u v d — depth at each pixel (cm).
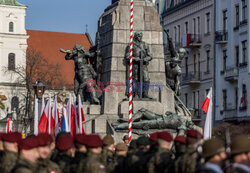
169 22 9375
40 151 1443
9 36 12350
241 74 7462
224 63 7962
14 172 1284
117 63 2975
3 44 12312
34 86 3781
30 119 5775
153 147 1556
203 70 8425
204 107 2550
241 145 1205
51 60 12588
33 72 9406
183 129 2809
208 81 8288
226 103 7850
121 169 1616
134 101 2916
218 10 8038
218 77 8025
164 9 9625
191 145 1389
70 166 1523
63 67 12538
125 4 3064
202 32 8462
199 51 8531
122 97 2945
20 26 12450
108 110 2916
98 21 3203
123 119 2830
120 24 3019
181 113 3075
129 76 2956
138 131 2827
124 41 3006
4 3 12369
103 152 1814
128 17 3042
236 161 1205
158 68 3036
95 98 2984
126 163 1555
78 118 2575
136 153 1625
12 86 12031
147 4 3086
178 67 3133
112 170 1720
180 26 9056
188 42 8550
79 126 2545
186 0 8850
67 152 1580
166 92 3017
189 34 8569
